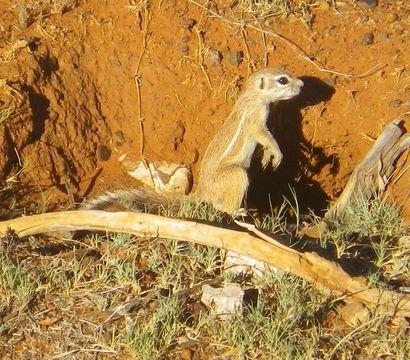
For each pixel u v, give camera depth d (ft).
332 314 6.63
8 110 7.35
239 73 7.69
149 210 7.32
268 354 6.40
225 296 6.57
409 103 7.63
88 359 6.38
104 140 7.66
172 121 7.68
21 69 7.48
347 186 7.50
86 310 6.59
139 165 7.64
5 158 7.32
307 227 7.29
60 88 7.57
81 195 7.53
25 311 6.57
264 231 7.06
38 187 7.42
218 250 6.87
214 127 7.68
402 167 7.55
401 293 6.66
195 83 7.69
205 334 6.49
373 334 6.53
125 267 6.76
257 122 7.49
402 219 7.34
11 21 7.66
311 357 6.38
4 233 6.93
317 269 6.68
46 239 7.00
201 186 7.55
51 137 7.51
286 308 6.58
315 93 7.67
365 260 6.98
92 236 6.98
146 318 6.54
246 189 7.47
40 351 6.42
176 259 6.86
